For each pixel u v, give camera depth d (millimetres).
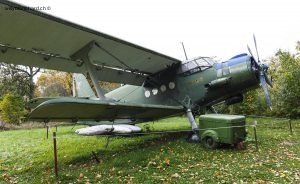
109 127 8594
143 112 7293
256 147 6137
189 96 8398
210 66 8180
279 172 4461
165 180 4297
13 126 16594
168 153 6027
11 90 23984
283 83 12344
